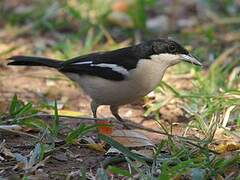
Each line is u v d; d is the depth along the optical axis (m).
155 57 9.80
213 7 18.44
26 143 9.46
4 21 17.62
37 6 18.02
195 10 18.58
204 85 12.17
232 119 10.68
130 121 11.01
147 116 11.27
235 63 13.23
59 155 9.04
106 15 16.83
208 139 9.30
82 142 9.58
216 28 17.00
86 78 10.11
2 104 11.40
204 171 8.14
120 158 8.82
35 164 8.62
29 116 9.78
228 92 11.05
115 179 8.34
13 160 8.82
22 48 15.46
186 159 8.69
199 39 16.14
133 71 9.72
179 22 17.67
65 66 10.34
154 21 17.80
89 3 17.39
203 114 10.71
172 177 7.98
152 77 9.86
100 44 15.58
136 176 8.24
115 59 9.86
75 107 11.85
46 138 9.35
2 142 9.21
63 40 15.68
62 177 8.38
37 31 16.59
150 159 8.67
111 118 11.08
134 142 9.55
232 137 9.95
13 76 13.48
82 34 16.33
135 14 16.77
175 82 13.06
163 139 9.60
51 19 17.41
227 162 8.42
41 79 13.38
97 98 10.17
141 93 9.97
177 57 9.91
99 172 8.19
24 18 17.50
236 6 18.42
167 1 19.34
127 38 16.31
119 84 9.78
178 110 11.45
